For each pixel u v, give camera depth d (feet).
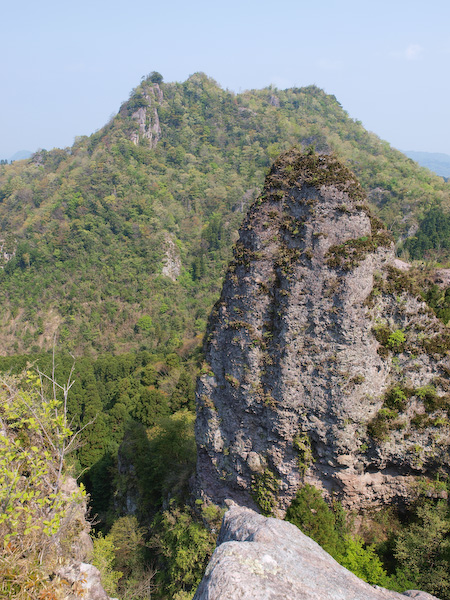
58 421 46.34
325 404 69.56
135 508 116.26
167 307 426.10
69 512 48.24
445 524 63.82
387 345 71.26
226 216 532.73
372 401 69.67
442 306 95.66
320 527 68.80
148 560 101.55
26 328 423.23
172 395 183.11
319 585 25.88
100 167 570.05
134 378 249.34
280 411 71.72
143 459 117.91
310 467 72.28
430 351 70.95
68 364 266.57
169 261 477.77
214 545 78.54
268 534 30.30
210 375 80.43
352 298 68.44
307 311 70.74
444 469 69.10
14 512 37.63
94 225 501.56
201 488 83.76
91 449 168.66
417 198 428.15
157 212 524.52
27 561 36.32
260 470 75.05
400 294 71.87
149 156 629.10
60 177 604.90
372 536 70.33
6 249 503.61
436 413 69.82
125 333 405.18
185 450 107.55
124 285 451.94
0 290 463.01
